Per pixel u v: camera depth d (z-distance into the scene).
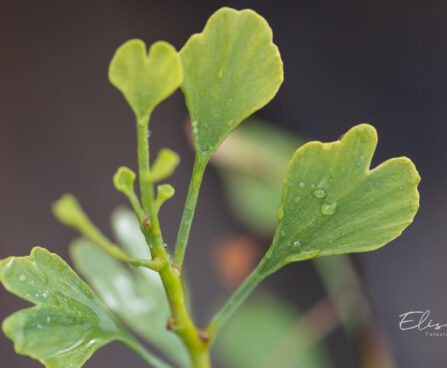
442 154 0.65
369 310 0.48
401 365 0.61
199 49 0.31
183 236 0.31
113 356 0.70
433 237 0.64
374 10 0.68
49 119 0.73
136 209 0.30
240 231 0.71
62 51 0.73
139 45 0.29
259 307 0.51
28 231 0.70
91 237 0.28
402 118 0.66
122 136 0.73
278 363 0.49
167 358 0.70
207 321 0.69
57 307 0.30
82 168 0.72
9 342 0.68
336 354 0.64
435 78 0.66
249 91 0.31
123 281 0.37
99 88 0.74
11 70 0.73
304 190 0.31
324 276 0.48
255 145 0.49
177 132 0.72
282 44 0.68
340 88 0.67
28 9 0.73
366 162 0.30
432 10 0.67
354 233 0.31
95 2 0.74
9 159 0.71
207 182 0.72
